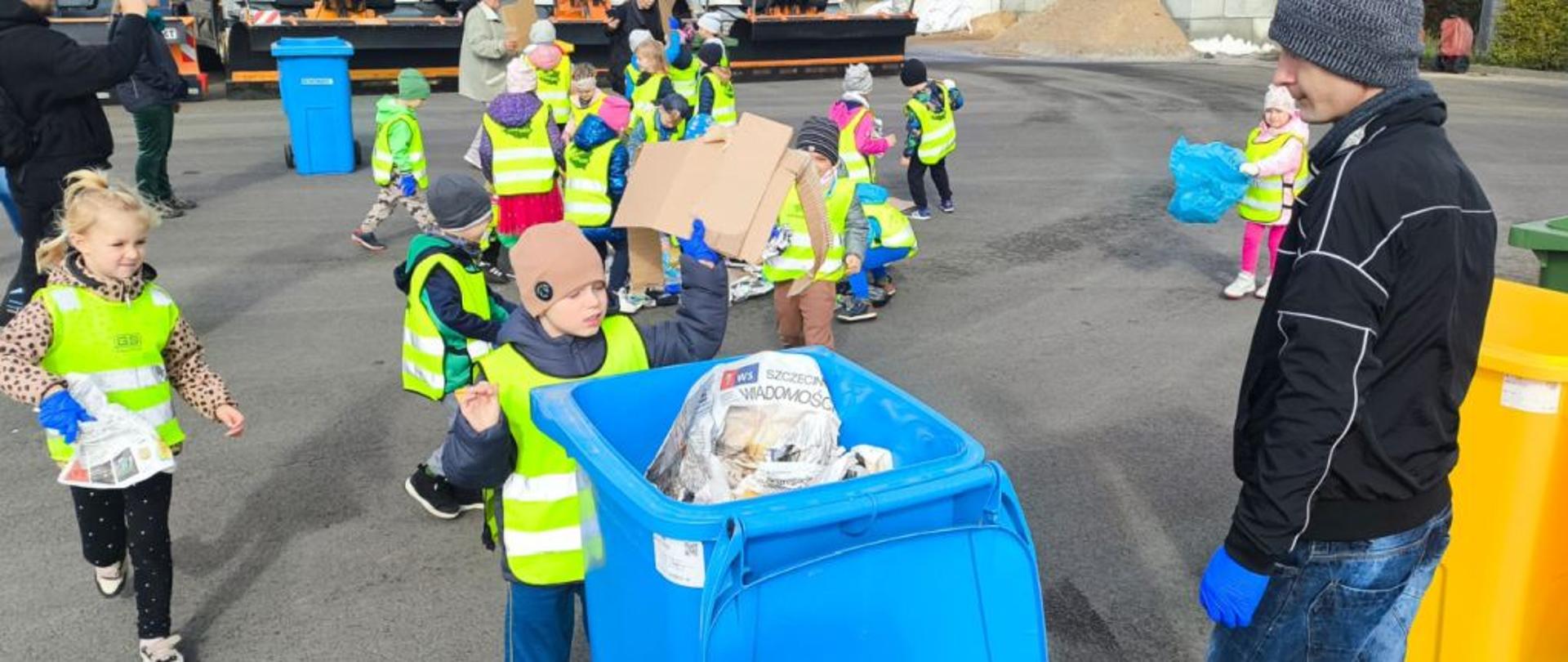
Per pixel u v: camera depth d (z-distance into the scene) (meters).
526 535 3.08
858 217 5.91
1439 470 2.47
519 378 3.05
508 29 14.65
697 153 3.45
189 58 17.38
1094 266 8.99
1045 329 7.44
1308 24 2.36
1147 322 7.60
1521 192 11.44
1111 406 6.13
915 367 6.75
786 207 5.91
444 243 4.35
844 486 2.22
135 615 4.17
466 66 14.66
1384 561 2.47
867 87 8.68
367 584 4.39
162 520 3.71
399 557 4.58
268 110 16.58
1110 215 10.66
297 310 7.74
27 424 5.83
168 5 17.16
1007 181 12.17
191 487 5.17
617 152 7.53
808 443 2.72
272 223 10.09
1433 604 3.15
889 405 2.68
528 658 3.29
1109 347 7.09
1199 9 30.05
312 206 10.73
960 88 20.23
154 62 9.74
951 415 6.02
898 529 2.26
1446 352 2.35
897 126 15.56
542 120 7.88
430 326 4.29
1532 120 16.48
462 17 18.77
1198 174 7.86
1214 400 6.23
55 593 4.31
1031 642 2.29
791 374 2.78
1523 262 9.12
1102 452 5.53
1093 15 30.44
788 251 5.90
